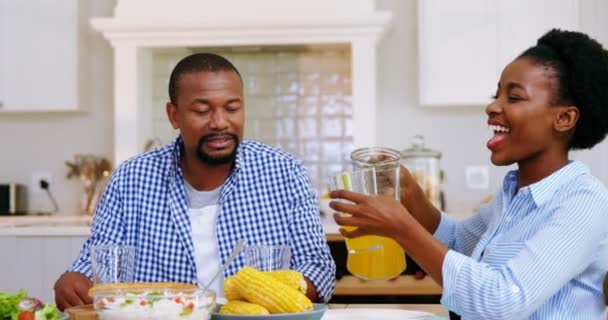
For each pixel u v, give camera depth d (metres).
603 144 3.87
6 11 3.89
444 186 4.06
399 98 4.08
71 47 3.90
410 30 4.08
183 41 3.80
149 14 3.77
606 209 1.35
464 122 4.06
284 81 4.13
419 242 1.32
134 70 3.83
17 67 3.90
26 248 3.44
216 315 1.32
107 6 4.14
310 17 3.69
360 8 3.71
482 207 1.72
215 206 1.93
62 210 4.18
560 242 1.30
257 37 3.77
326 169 4.12
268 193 1.95
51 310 1.37
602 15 3.93
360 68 3.74
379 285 3.22
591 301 1.39
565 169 1.41
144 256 1.93
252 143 2.03
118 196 1.96
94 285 1.44
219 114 1.79
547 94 1.39
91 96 4.16
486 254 1.43
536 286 1.28
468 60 3.79
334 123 4.12
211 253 1.91
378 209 1.34
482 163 4.05
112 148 4.16
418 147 3.75
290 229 1.94
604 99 1.39
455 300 1.31
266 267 1.48
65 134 4.19
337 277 3.32
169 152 1.98
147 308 1.22
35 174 4.20
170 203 1.93
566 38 1.40
